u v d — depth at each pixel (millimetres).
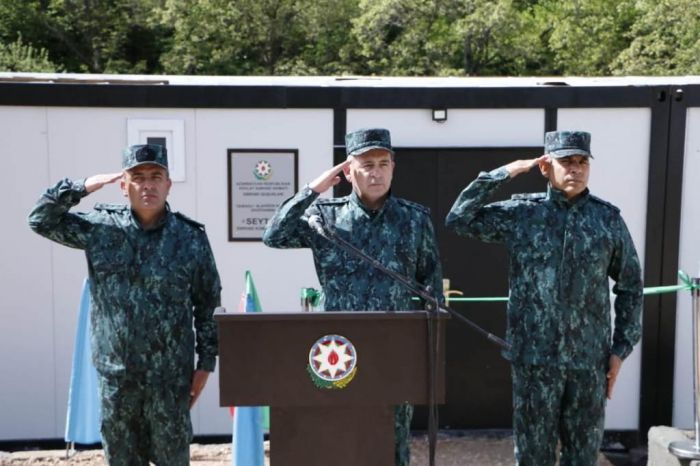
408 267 4305
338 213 4355
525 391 4434
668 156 6641
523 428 4457
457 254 6777
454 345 6832
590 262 4387
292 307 6719
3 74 7246
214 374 6711
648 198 6668
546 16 28234
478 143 6688
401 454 4152
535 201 4523
